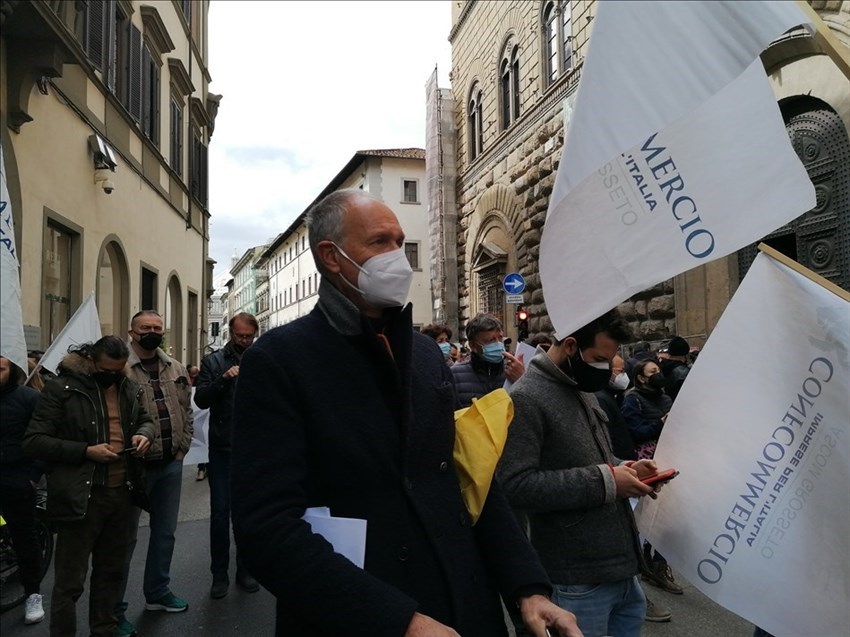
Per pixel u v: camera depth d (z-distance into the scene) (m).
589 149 1.89
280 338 1.47
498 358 4.66
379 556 1.37
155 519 4.39
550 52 15.60
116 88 12.04
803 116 8.46
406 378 1.50
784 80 8.55
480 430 1.68
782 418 2.03
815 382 1.97
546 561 2.26
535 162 15.90
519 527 1.68
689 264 1.96
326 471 1.40
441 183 22.80
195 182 19.72
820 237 8.17
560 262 1.99
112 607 3.66
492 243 18.80
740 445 2.09
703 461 2.14
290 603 1.28
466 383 4.71
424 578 1.40
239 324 4.87
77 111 9.75
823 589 1.94
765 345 2.06
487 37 19.55
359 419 1.42
